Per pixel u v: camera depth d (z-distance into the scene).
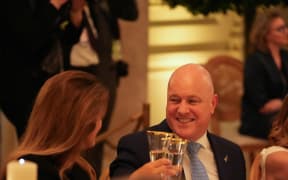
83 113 2.50
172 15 6.74
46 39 4.32
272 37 5.58
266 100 5.53
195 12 4.82
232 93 5.77
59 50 4.45
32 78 4.41
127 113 6.02
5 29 4.34
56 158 2.50
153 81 6.51
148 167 2.43
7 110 4.53
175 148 2.47
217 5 4.70
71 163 2.53
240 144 5.40
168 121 3.07
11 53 4.39
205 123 3.07
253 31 5.63
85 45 4.57
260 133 5.51
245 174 3.20
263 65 5.54
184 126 3.04
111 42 4.86
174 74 3.08
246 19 5.62
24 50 4.36
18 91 4.45
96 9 4.69
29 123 2.54
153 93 6.49
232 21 6.93
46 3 4.30
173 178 2.47
